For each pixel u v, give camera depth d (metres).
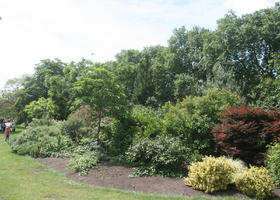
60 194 5.19
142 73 27.92
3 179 6.41
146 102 25.72
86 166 7.57
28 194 5.14
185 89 22.86
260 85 13.21
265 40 20.17
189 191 5.50
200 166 5.85
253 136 7.12
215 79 15.48
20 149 10.92
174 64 28.61
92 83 10.61
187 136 9.09
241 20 21.83
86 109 13.57
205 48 23.75
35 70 31.64
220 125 7.89
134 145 8.30
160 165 7.23
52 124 14.59
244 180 5.39
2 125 26.48
